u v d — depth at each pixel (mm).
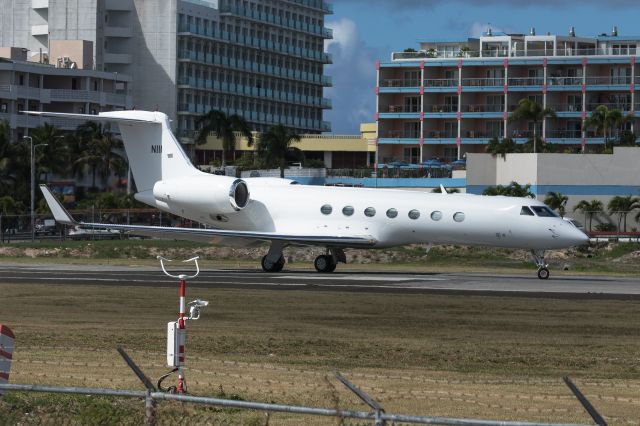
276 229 135250
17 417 44594
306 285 109062
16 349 62844
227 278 119125
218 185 135375
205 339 68562
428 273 134750
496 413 46594
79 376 54000
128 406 45969
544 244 125438
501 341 69312
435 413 46500
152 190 142875
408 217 129750
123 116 142250
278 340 68562
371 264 169750
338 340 68938
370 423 44844
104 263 158125
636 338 71250
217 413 45781
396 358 61938
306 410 36875
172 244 189875
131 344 65812
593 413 35156
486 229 126750
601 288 108000
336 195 134000
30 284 108375
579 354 63969
